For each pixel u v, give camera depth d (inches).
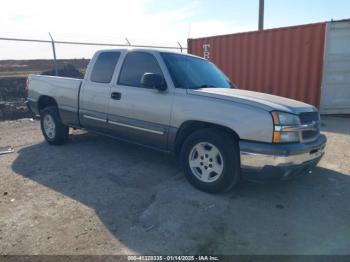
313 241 123.8
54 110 249.1
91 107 217.5
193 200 156.9
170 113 173.3
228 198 160.1
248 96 164.4
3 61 1498.5
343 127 337.1
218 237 125.6
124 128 198.7
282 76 410.9
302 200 160.6
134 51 199.2
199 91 167.0
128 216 140.5
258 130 145.9
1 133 305.3
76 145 255.8
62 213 142.4
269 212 146.9
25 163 211.5
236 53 439.2
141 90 186.9
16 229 128.9
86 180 181.6
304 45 391.2
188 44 482.0
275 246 120.2
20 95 564.7
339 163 220.2
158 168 202.8
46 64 1421.0
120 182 179.2
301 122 153.9
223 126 155.9
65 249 116.3
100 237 124.0
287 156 143.3
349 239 125.4
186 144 169.8
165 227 131.9
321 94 391.9
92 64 221.9
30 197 158.7
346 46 376.8
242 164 149.9
